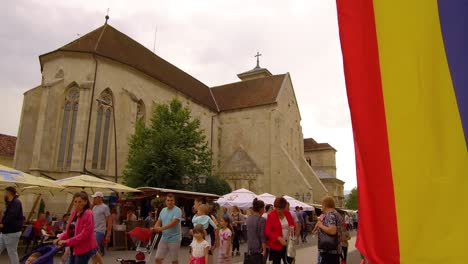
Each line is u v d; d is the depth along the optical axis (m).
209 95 54.19
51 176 30.23
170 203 8.96
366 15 3.79
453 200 3.15
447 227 3.13
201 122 48.00
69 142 31.34
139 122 31.22
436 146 3.29
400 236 3.28
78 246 7.23
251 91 53.16
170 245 8.82
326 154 79.50
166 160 26.84
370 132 3.58
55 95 31.66
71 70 32.53
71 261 7.41
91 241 7.40
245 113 50.62
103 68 33.38
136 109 34.84
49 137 30.81
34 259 7.22
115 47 36.44
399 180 3.37
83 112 30.67
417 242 3.21
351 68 3.77
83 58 32.81
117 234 17.42
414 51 3.49
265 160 47.28
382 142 3.50
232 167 46.59
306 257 16.23
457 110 3.24
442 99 3.31
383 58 3.63
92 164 31.34
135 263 9.36
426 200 3.24
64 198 27.88
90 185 17.58
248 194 21.27
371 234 3.42
